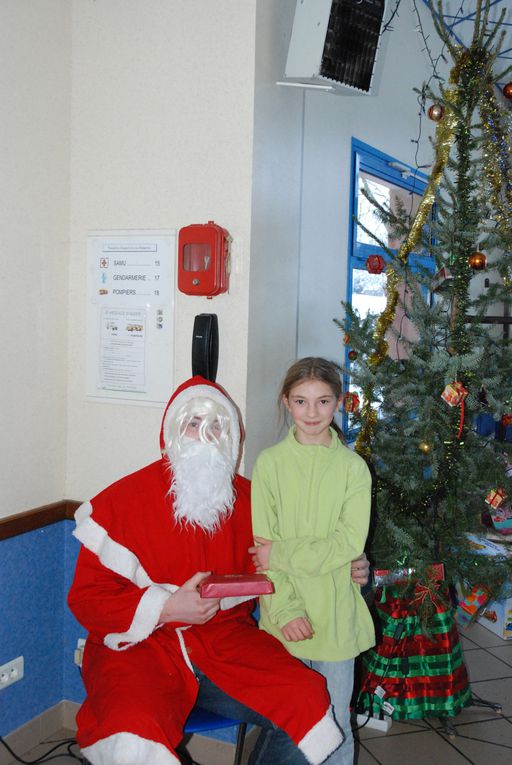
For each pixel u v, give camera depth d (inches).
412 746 85.0
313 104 107.8
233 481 69.4
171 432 66.4
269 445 87.3
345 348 127.2
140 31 80.1
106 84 82.0
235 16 75.9
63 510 84.7
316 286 114.1
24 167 76.8
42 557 82.0
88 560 63.5
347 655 64.5
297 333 103.4
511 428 144.8
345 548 62.9
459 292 80.7
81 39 82.8
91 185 83.5
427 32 154.3
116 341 83.4
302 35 81.9
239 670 59.8
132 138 81.3
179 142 79.3
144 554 64.7
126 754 51.2
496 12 154.0
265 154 81.2
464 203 79.4
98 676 58.6
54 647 85.1
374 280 142.6
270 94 81.7
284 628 62.2
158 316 81.0
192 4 77.7
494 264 81.4
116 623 60.5
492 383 79.4
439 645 88.4
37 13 77.1
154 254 80.7
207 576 61.0
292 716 56.1
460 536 85.3
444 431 78.8
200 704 61.7
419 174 157.6
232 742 77.4
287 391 67.1
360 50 84.9
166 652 61.1
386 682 88.7
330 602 64.1
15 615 78.7
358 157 128.6
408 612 87.4
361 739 86.5
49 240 81.4
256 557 65.4
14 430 77.7
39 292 80.4
